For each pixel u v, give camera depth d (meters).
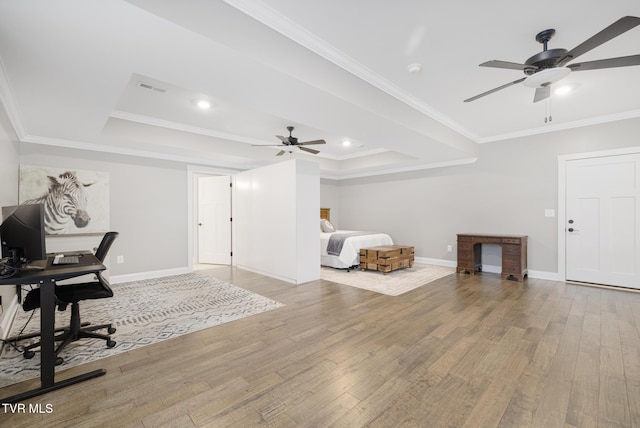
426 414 1.60
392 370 2.05
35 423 1.54
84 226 4.33
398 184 6.95
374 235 6.07
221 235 6.52
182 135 4.75
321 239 6.04
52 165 4.12
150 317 3.12
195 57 2.02
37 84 2.43
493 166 5.30
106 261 4.57
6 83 2.41
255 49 2.04
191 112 4.08
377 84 3.06
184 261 5.47
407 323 2.92
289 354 2.30
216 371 2.06
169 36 1.78
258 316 3.15
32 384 1.92
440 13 2.07
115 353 2.33
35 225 1.82
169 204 5.29
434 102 3.69
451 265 5.96
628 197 4.04
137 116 4.20
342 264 5.61
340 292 4.08
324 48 2.46
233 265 6.37
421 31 2.28
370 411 1.63
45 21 1.63
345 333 2.69
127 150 4.77
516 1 1.95
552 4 1.98
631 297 3.71
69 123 3.46
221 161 5.96
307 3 1.96
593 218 4.31
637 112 3.93
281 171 4.86
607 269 4.21
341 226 8.34
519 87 3.27
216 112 4.09
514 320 2.97
